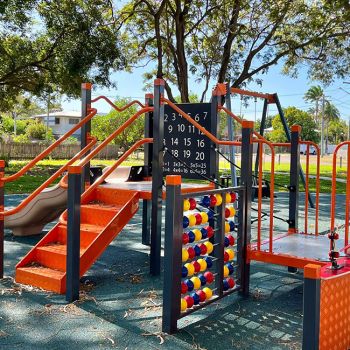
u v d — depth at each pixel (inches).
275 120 2623.0
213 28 757.9
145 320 140.0
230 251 162.1
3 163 183.2
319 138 2997.0
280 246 175.0
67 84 743.7
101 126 1517.0
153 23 780.0
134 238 277.4
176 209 128.9
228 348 120.2
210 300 147.6
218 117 222.1
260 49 743.1
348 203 154.8
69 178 155.4
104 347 119.0
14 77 770.8
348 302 110.4
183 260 138.6
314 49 767.1
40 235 276.5
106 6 730.2
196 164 230.7
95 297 162.4
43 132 2188.7
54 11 679.1
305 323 95.7
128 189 214.1
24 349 116.9
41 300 157.1
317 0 697.0
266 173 858.8
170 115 239.1
